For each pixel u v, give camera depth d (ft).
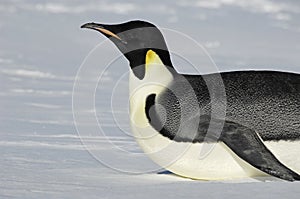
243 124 54.39
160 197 44.34
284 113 55.01
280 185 48.34
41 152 66.23
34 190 46.14
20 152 65.72
